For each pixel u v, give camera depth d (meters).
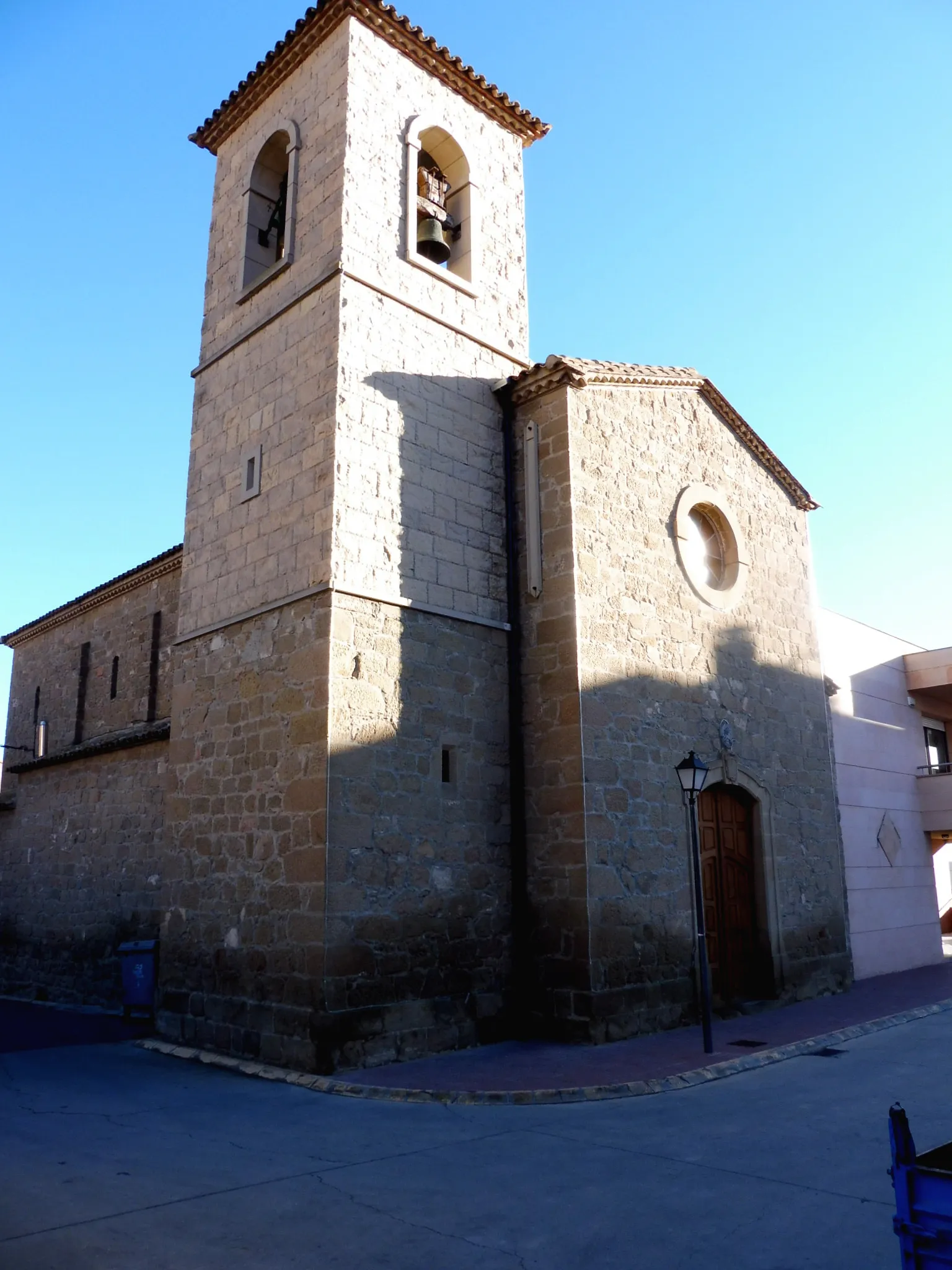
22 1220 5.58
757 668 15.28
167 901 12.25
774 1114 8.09
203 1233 5.46
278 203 14.24
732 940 13.74
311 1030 9.75
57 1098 8.88
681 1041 11.22
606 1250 5.26
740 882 14.23
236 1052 10.66
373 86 13.19
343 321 11.84
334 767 10.39
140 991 13.34
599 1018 11.06
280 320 12.80
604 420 13.39
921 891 20.05
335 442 11.33
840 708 18.92
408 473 12.05
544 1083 9.12
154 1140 7.42
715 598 14.64
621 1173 6.55
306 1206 5.92
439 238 13.64
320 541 11.16
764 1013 13.37
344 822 10.34
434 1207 5.92
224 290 14.20
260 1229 5.54
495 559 12.82
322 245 12.50
